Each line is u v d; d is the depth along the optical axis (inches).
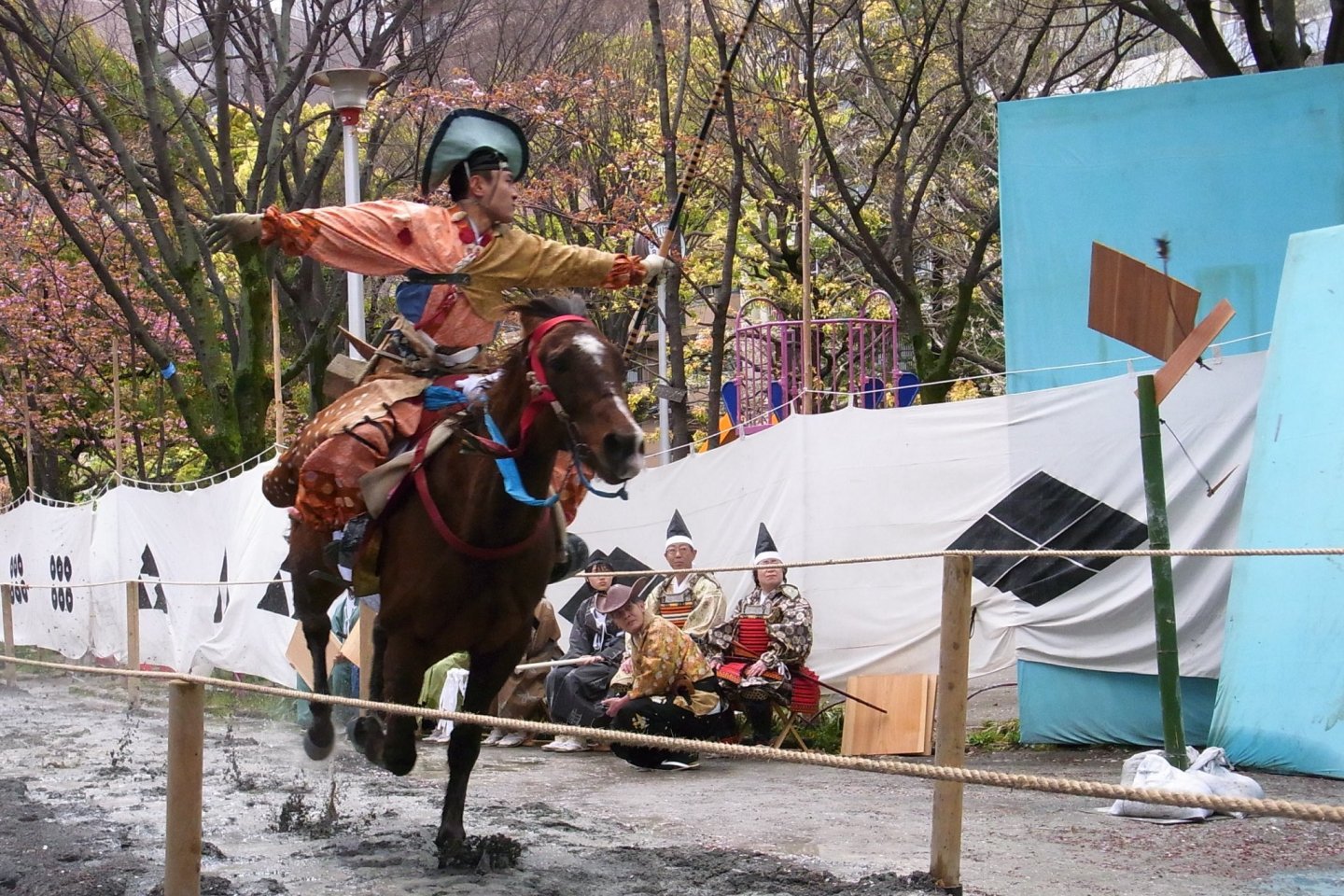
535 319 186.4
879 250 597.3
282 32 607.2
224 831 243.3
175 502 541.6
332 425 205.3
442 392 203.2
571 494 212.2
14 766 341.7
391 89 647.1
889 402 543.8
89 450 1006.4
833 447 361.1
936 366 602.2
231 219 193.3
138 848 224.8
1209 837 227.8
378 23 622.5
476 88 648.4
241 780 307.6
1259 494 295.6
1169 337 277.1
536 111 643.5
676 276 543.5
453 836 210.2
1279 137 335.0
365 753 209.6
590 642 382.9
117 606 588.1
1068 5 615.8
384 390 205.3
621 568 396.2
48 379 868.0
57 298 827.4
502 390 186.9
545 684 388.8
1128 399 327.6
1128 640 323.3
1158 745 322.3
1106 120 344.8
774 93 657.6
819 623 358.6
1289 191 334.0
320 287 684.7
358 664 359.9
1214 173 338.6
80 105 660.7
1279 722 280.1
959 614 186.4
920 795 285.7
